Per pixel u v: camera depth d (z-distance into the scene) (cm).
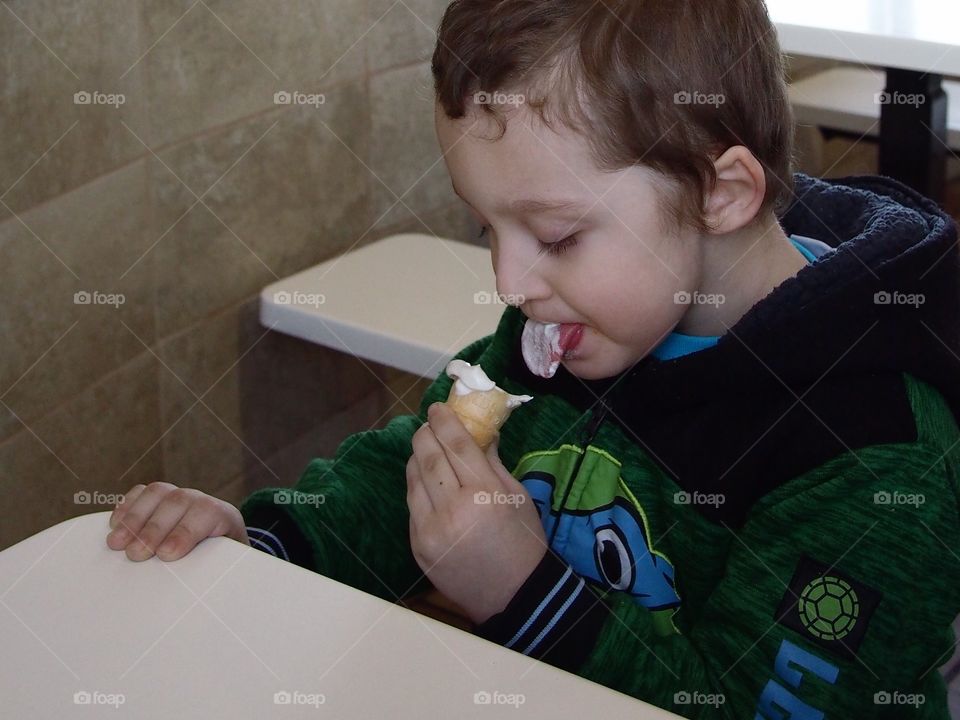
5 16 132
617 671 88
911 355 90
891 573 84
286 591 74
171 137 159
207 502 87
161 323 165
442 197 212
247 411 184
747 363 93
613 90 83
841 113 214
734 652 89
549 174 84
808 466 90
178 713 65
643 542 100
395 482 114
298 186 182
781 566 88
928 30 168
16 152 138
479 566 90
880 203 104
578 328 92
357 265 180
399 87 196
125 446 163
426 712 64
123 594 75
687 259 90
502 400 96
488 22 84
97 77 146
